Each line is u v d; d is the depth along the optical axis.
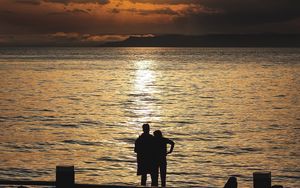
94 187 13.04
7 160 34.31
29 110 63.22
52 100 74.81
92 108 65.69
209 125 51.19
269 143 40.91
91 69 155.00
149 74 132.38
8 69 149.62
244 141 41.91
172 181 28.73
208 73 134.12
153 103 71.50
